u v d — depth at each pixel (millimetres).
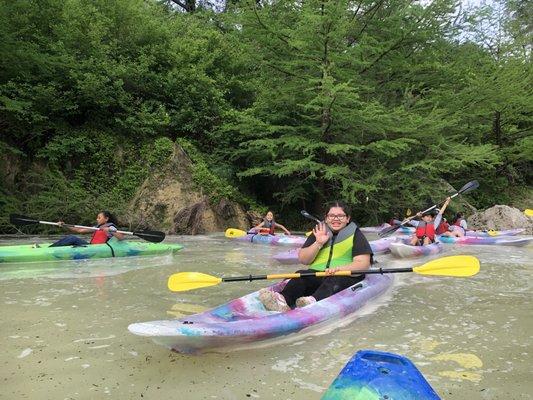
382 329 3623
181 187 12445
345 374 1742
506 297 4750
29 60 11281
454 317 3988
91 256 7180
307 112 13727
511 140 17891
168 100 14336
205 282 4133
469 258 4367
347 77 13219
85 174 12312
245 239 10297
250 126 13281
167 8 20969
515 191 18500
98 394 2441
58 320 3785
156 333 2637
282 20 13594
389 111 13547
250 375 2699
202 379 2639
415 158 14430
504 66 16594
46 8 12562
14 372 2723
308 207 15258
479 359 2990
